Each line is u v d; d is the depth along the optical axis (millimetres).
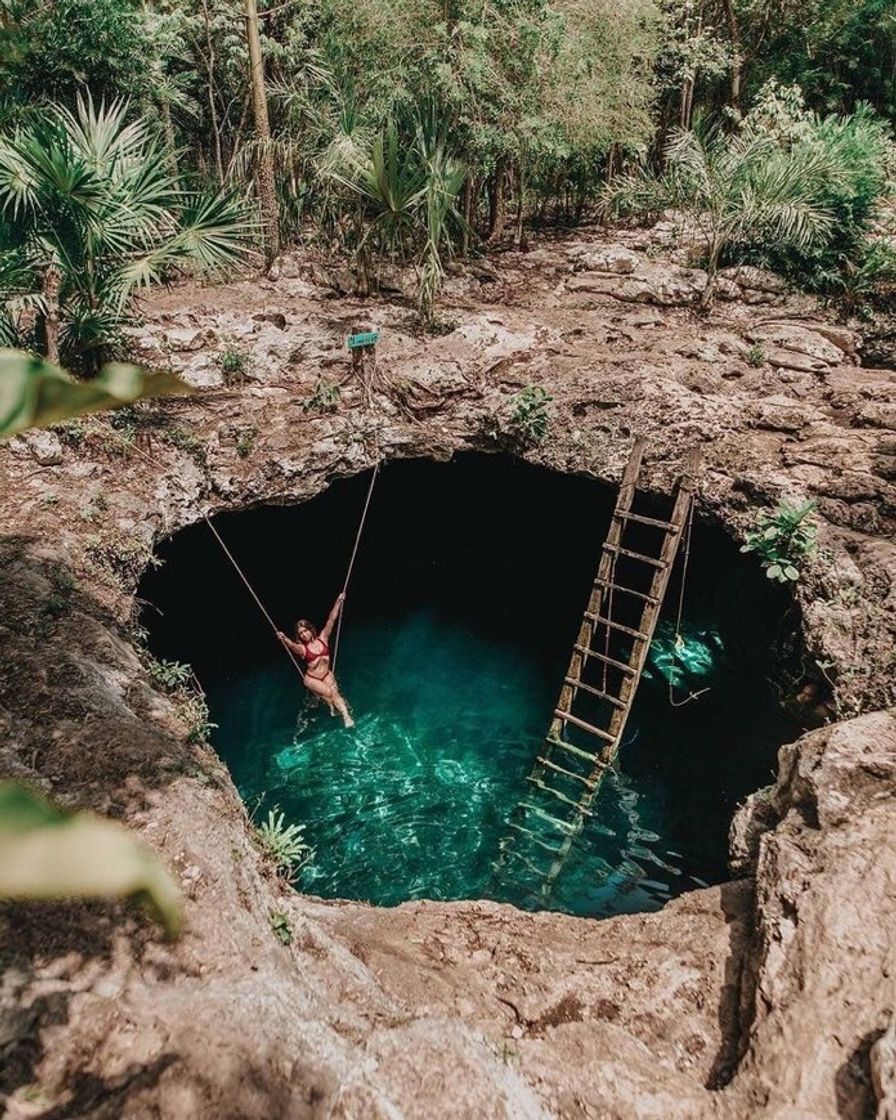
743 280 13703
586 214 18891
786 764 5867
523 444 10266
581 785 9203
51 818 416
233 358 10664
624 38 13633
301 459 9633
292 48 14344
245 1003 3516
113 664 6141
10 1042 3314
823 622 7387
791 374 10898
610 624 8695
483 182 15008
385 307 12812
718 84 19531
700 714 9883
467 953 4941
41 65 11883
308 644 9727
